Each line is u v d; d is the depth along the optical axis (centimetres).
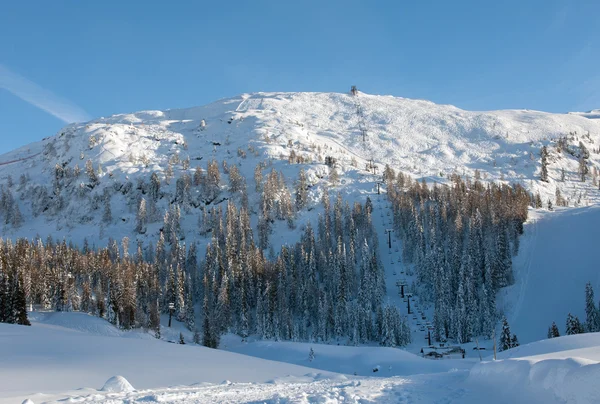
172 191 19712
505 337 7456
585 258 10738
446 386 1656
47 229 19012
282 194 17562
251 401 1491
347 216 14950
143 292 11375
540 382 1190
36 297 10119
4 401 1614
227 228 14838
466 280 10094
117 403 1541
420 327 10269
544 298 9869
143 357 3809
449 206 13938
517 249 11975
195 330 9906
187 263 14000
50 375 2636
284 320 10425
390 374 6028
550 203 15150
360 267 12306
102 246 16862
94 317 9600
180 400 1595
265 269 12012
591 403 974
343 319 10450
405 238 13712
